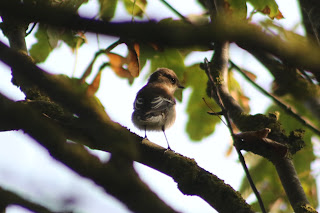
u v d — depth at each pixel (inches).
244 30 165.5
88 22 140.3
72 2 285.3
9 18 134.6
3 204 158.4
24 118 205.5
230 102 336.8
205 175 272.7
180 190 273.0
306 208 260.1
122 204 179.3
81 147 198.1
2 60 187.0
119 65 344.8
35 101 263.0
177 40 146.5
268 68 382.3
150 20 145.2
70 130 251.8
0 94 207.2
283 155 267.6
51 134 203.0
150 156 280.2
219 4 302.5
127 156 264.8
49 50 365.1
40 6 135.2
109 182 183.5
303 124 411.8
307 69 179.5
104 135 255.6
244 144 265.4
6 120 202.8
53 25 137.9
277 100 423.2
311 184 425.7
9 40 318.3
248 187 427.8
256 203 424.8
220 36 155.3
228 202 260.7
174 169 275.7
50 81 202.4
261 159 430.9
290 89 382.6
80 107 225.6
